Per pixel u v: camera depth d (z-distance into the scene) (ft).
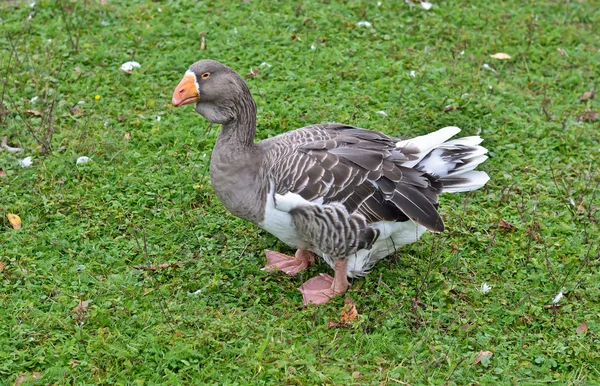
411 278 9.48
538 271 9.57
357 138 9.27
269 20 12.46
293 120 11.02
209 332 8.76
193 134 10.89
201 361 8.61
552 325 9.07
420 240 9.84
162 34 12.21
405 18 12.78
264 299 9.24
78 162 10.39
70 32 12.22
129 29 12.28
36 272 9.30
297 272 9.53
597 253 9.75
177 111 11.17
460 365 8.68
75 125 10.91
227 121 9.20
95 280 9.25
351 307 9.07
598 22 13.19
